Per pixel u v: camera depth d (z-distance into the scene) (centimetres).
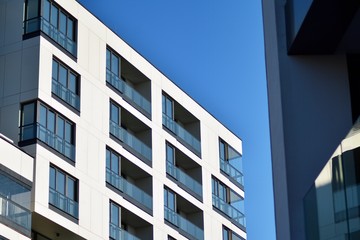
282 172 1489
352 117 1506
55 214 4706
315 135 1494
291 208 1462
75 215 4888
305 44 1521
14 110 4869
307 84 1536
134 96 5869
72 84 5203
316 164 1476
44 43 5028
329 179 1295
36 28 5041
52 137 4869
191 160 6431
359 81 1541
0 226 4191
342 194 1253
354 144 1236
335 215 1268
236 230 6738
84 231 4931
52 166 4784
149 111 6031
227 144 6969
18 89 4922
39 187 4625
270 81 1577
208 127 6744
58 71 5088
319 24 1444
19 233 4319
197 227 6269
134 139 5750
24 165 4525
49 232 4791
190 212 6381
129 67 5925
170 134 6225
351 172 1234
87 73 5356
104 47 5603
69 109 5091
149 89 6100
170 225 5925
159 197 5881
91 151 5188
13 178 4391
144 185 5819
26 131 4781
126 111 5738
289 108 1523
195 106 6619
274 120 1545
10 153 4419
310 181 1468
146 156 5859
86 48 5406
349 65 1552
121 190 5422
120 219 5353
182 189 6200
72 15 5331
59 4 5228
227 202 6750
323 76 1541
